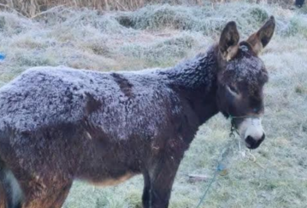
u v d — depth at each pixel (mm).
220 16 12172
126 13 12125
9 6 11867
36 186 3492
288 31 11727
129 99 3799
